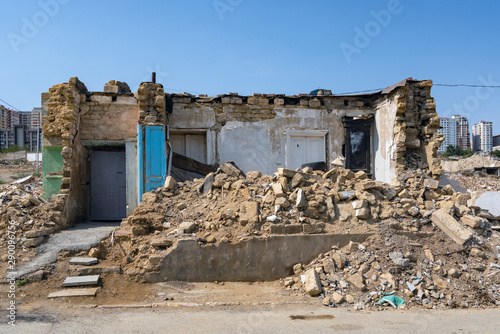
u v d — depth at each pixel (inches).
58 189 412.5
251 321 203.8
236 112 484.4
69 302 230.7
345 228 296.0
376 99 507.8
